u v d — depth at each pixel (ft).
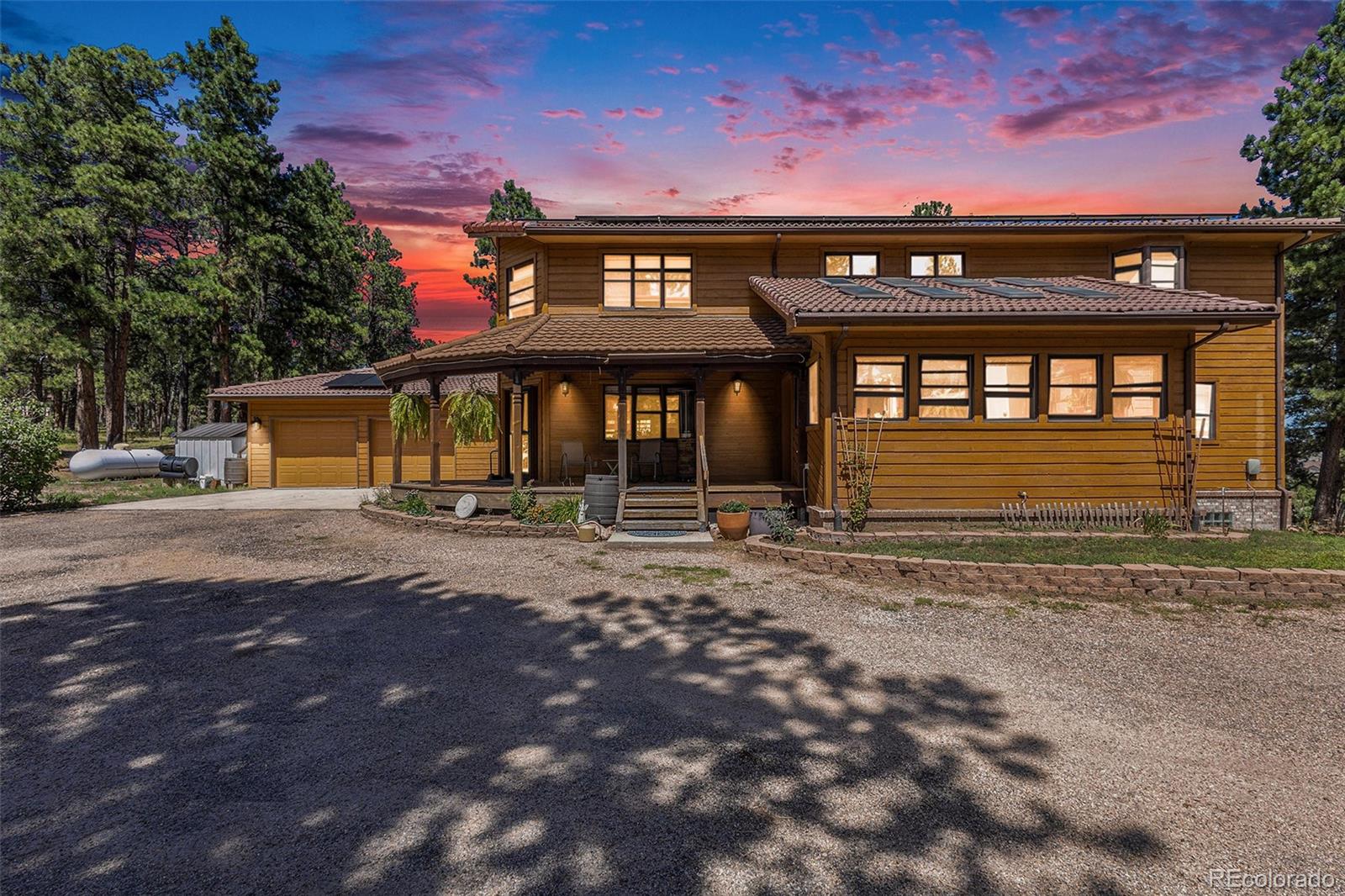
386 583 27.40
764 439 51.26
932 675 17.44
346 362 120.26
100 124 90.58
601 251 50.93
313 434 70.13
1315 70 64.44
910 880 9.33
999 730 14.25
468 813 11.02
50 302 90.17
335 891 9.09
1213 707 15.48
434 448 45.98
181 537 37.99
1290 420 69.62
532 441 53.06
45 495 56.34
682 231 48.34
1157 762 12.86
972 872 9.52
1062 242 49.21
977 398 37.24
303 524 42.65
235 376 100.94
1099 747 13.47
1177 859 9.89
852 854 9.91
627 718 14.82
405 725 14.43
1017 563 26.53
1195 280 46.73
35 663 18.11
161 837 10.34
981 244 50.06
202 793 11.62
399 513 42.93
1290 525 42.75
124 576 28.53
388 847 10.07
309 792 11.69
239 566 30.60
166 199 93.91
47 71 93.30
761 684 16.81
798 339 44.16
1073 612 23.21
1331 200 59.11
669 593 25.91
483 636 20.65
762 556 32.17
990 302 37.19
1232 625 21.67
